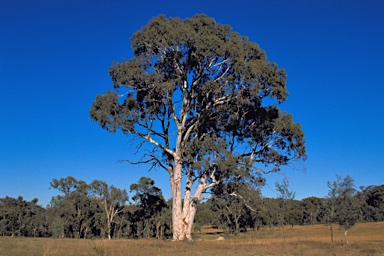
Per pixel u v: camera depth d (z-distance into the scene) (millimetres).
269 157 35219
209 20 31375
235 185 32812
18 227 93625
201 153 30391
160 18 31312
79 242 32375
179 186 32469
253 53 31750
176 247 25781
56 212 84812
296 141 34500
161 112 33156
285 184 37062
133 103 31375
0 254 18828
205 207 83375
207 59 30453
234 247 26094
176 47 30172
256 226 49219
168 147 33438
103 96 30969
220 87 29984
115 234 82125
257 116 33844
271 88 30469
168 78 31328
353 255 21000
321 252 22594
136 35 30984
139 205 75688
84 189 82812
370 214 112438
